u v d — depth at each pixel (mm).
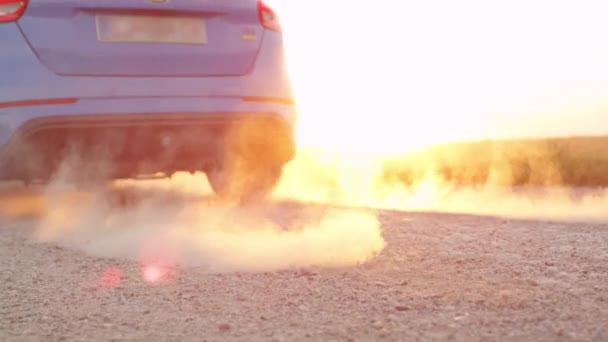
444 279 2598
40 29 4066
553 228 4004
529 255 3094
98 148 4242
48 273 2857
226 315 2168
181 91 4293
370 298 2326
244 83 4512
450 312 2137
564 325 1979
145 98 4191
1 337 1997
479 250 3221
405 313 2137
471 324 2004
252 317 2135
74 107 4043
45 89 4020
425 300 2285
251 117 4512
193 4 4359
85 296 2463
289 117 4734
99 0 4137
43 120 4004
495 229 3949
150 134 4273
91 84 4090
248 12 4598
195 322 2100
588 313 2105
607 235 3703
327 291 2436
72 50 4082
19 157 4105
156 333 1997
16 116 4004
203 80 4375
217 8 4449
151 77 4234
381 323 2031
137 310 2258
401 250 3207
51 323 2133
